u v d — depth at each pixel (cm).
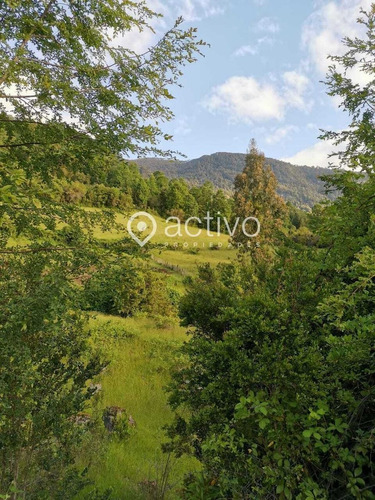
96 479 552
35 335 359
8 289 292
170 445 412
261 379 270
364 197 289
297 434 239
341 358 222
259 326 292
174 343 1380
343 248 304
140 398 973
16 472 344
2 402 267
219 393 301
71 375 394
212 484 278
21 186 311
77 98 304
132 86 341
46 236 320
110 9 320
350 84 511
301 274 304
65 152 326
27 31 293
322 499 208
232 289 434
